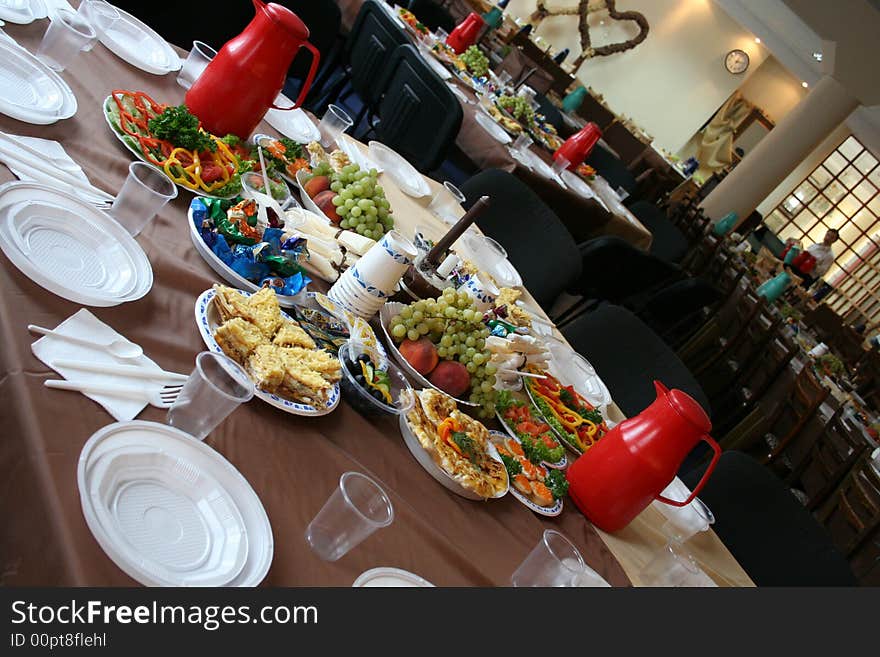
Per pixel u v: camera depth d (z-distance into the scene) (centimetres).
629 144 823
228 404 68
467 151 324
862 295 1130
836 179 1145
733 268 511
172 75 141
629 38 1106
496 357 132
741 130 1237
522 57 591
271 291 92
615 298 369
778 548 183
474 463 102
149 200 89
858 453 247
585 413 145
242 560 61
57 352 65
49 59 110
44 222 77
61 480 54
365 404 95
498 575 88
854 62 817
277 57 119
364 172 134
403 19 354
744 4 988
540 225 236
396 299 128
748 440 315
